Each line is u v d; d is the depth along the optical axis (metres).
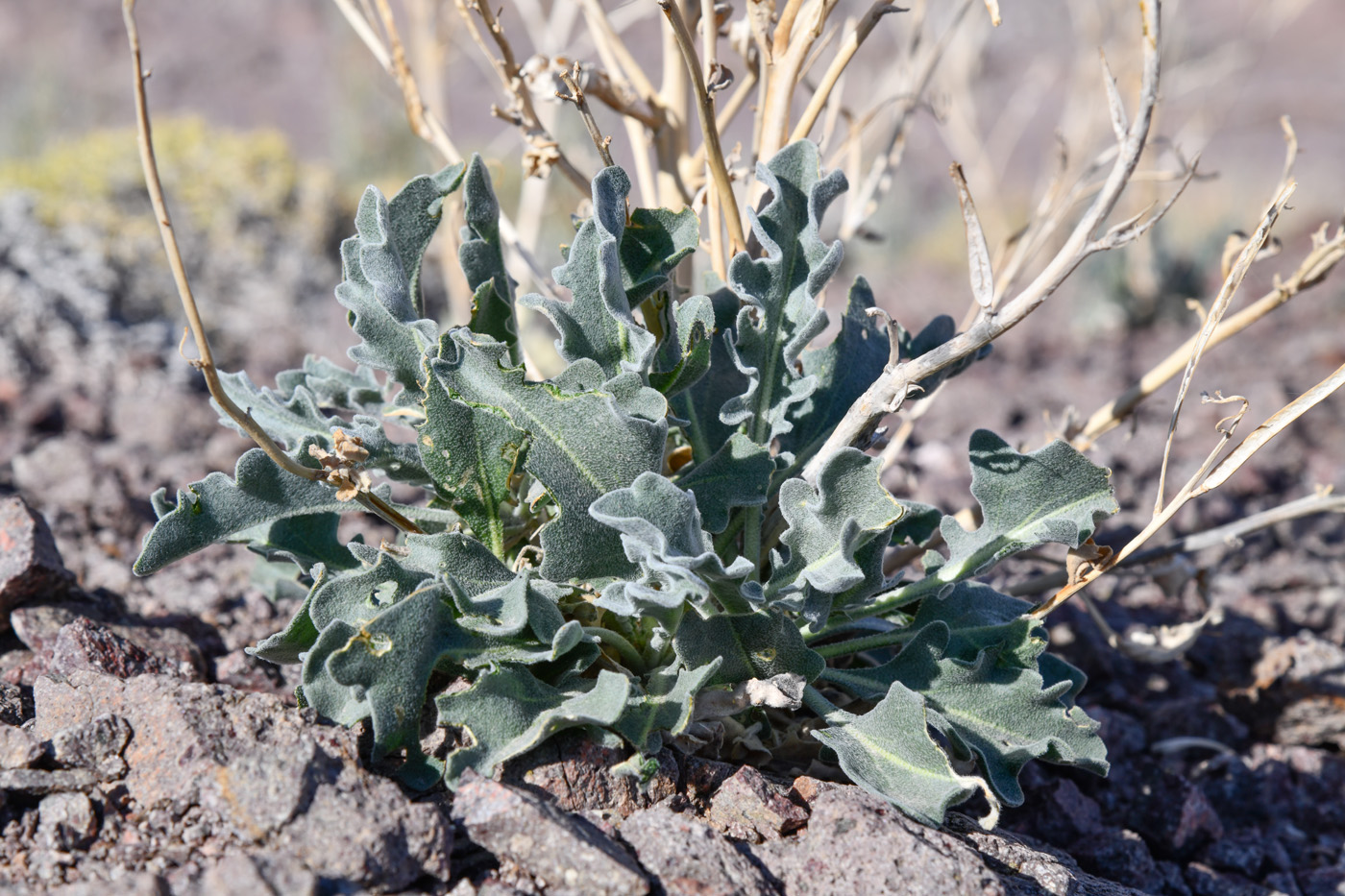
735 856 0.75
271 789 0.74
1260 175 3.19
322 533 0.82
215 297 1.90
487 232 0.82
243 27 5.31
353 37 2.79
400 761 0.77
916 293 2.50
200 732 0.76
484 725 0.76
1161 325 2.11
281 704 0.77
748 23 0.86
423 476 0.81
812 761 0.82
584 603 0.80
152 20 5.39
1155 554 0.89
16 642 0.88
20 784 0.75
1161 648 0.89
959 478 1.24
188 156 1.98
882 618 0.83
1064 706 0.81
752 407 0.81
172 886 0.73
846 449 0.76
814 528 0.77
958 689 0.80
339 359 1.66
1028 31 4.69
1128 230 0.74
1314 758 0.94
